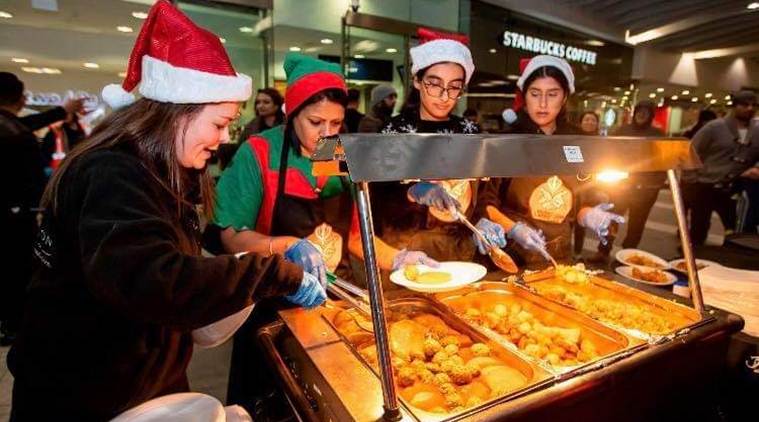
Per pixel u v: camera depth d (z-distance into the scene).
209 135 0.88
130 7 4.74
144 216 0.73
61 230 0.78
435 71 1.77
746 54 11.45
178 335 0.92
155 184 0.81
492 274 1.67
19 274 2.77
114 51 5.86
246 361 1.53
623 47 10.46
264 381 1.51
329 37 6.07
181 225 0.91
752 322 1.40
